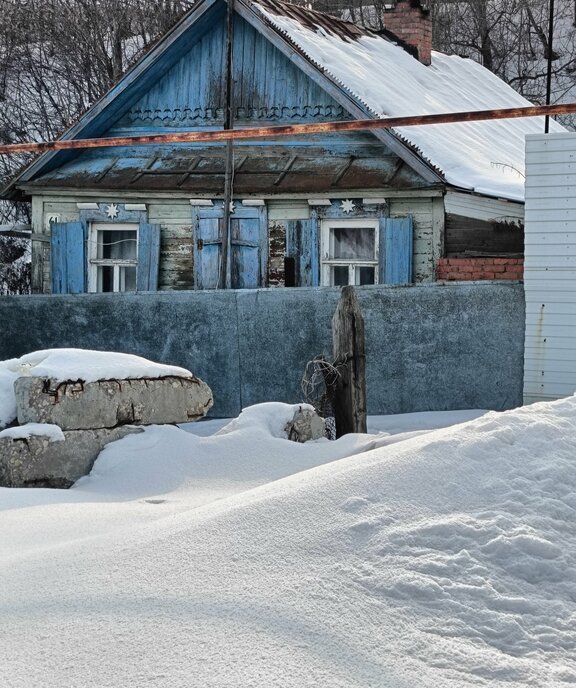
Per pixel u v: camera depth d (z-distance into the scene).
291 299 11.35
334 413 8.38
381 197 14.69
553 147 10.29
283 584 3.25
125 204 15.88
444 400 10.88
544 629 3.13
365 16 36.47
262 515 3.77
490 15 35.44
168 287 15.79
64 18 28.69
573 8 35.75
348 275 15.11
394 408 11.00
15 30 28.75
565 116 31.70
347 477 4.02
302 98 16.08
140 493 6.05
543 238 10.39
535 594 3.36
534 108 6.80
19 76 28.97
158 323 11.96
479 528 3.65
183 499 5.57
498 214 14.21
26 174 16.22
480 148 17.25
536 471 4.14
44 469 6.47
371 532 3.60
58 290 16.12
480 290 10.71
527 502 3.90
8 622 3.18
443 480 4.02
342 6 35.16
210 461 6.43
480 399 10.77
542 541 3.57
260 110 16.31
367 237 15.05
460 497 3.93
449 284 10.82
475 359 10.77
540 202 10.38
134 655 2.84
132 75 16.02
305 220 15.10
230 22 14.63
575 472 4.16
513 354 10.64
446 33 34.97
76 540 4.14
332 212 14.99
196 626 2.99
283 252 15.31
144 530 4.03
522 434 4.43
